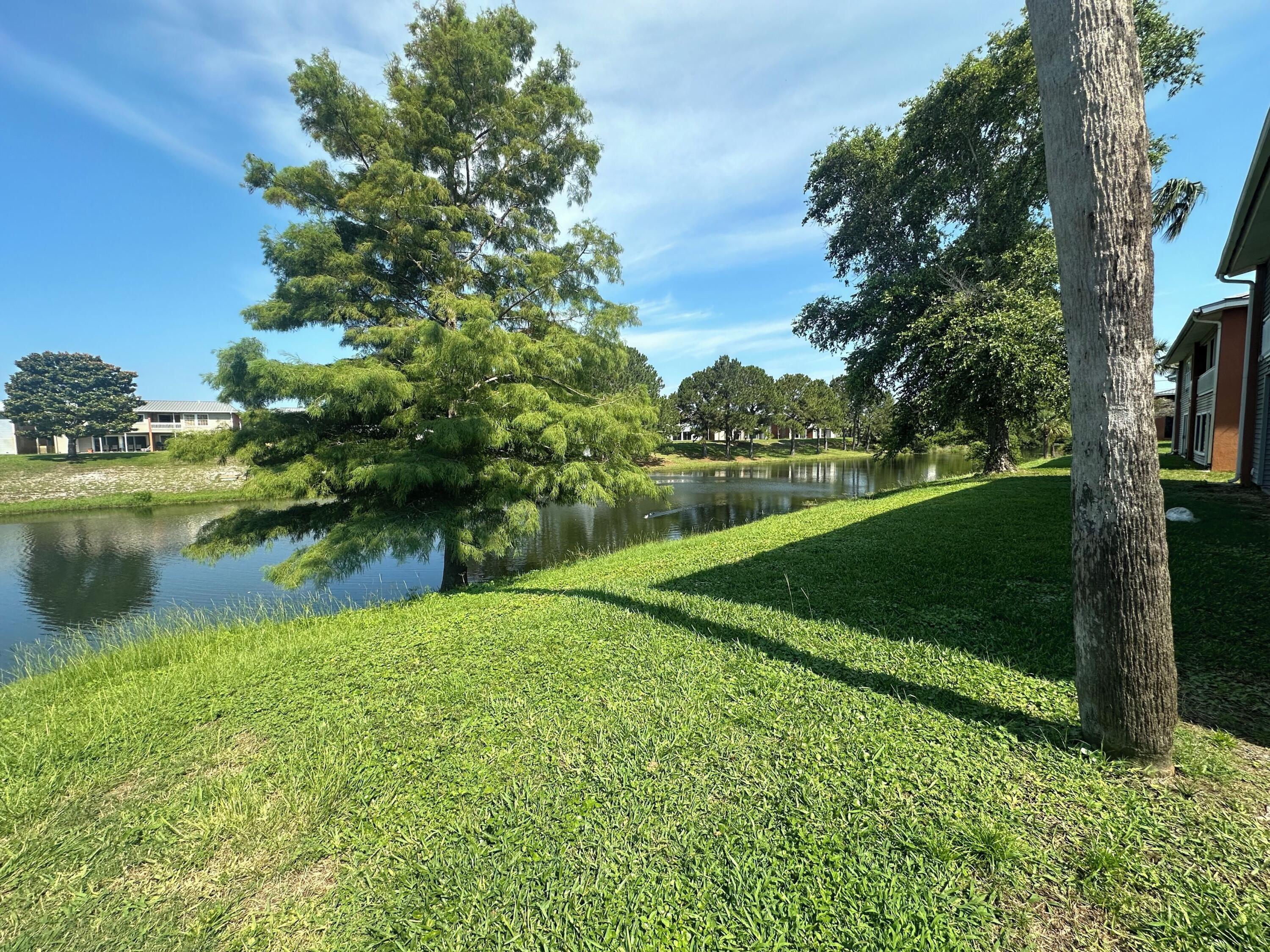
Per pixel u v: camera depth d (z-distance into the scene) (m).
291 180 8.85
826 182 17.45
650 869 1.84
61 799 2.57
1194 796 2.00
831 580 5.35
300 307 9.12
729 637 3.99
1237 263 9.02
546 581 7.30
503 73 9.91
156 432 50.97
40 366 45.25
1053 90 2.17
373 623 5.69
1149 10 11.86
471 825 2.14
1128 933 1.50
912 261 16.41
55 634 9.29
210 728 3.23
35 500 28.86
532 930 1.65
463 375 8.48
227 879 1.99
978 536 6.74
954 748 2.38
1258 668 2.92
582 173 11.01
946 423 15.85
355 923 1.75
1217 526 6.11
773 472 41.28
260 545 9.43
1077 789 2.06
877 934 1.54
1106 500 2.15
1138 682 2.13
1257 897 1.56
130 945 1.74
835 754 2.41
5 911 1.90
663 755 2.51
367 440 9.05
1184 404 18.62
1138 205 2.04
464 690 3.42
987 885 1.68
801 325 18.14
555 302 10.21
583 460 9.77
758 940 1.55
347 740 2.91
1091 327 2.12
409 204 8.68
